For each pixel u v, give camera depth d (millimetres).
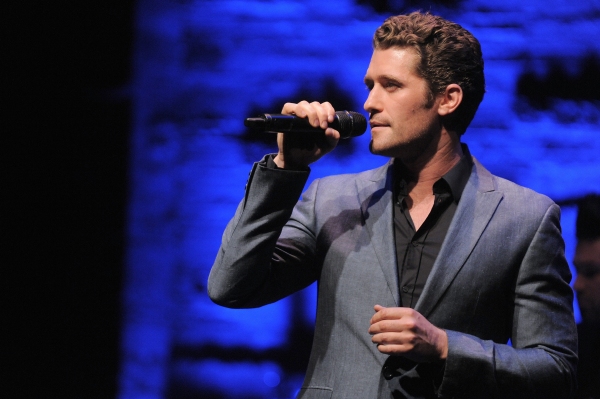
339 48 13633
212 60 13945
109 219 14188
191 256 13914
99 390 13875
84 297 14133
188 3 13938
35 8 14086
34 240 14273
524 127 12945
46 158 14328
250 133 13891
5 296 14188
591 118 12820
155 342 13781
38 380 14141
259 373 13273
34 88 14258
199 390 13438
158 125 14094
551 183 12805
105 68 14180
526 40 12984
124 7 14062
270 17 13820
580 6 12875
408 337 3270
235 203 13898
